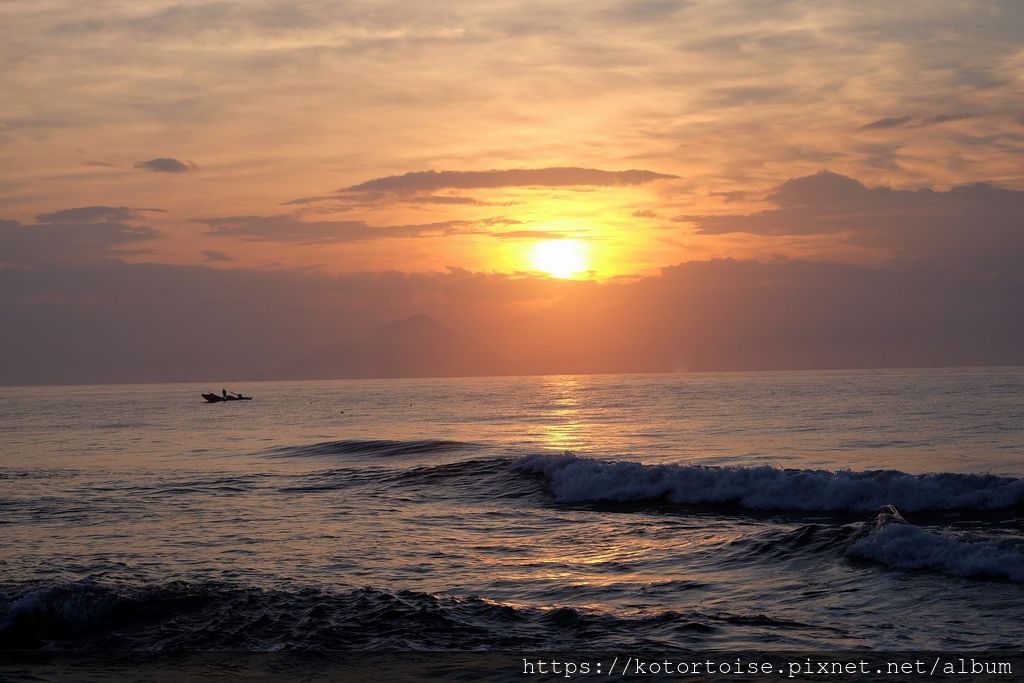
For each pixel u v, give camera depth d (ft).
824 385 624.18
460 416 320.29
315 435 222.07
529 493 88.53
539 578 51.78
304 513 77.92
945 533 52.49
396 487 95.50
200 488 98.12
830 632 39.50
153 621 43.32
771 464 124.16
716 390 560.20
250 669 36.50
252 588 47.93
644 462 129.29
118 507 82.84
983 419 219.41
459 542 63.31
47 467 135.44
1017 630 38.93
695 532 65.31
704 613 43.14
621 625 41.24
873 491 75.82
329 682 34.60
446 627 41.24
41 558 59.36
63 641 41.11
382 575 52.95
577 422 257.14
